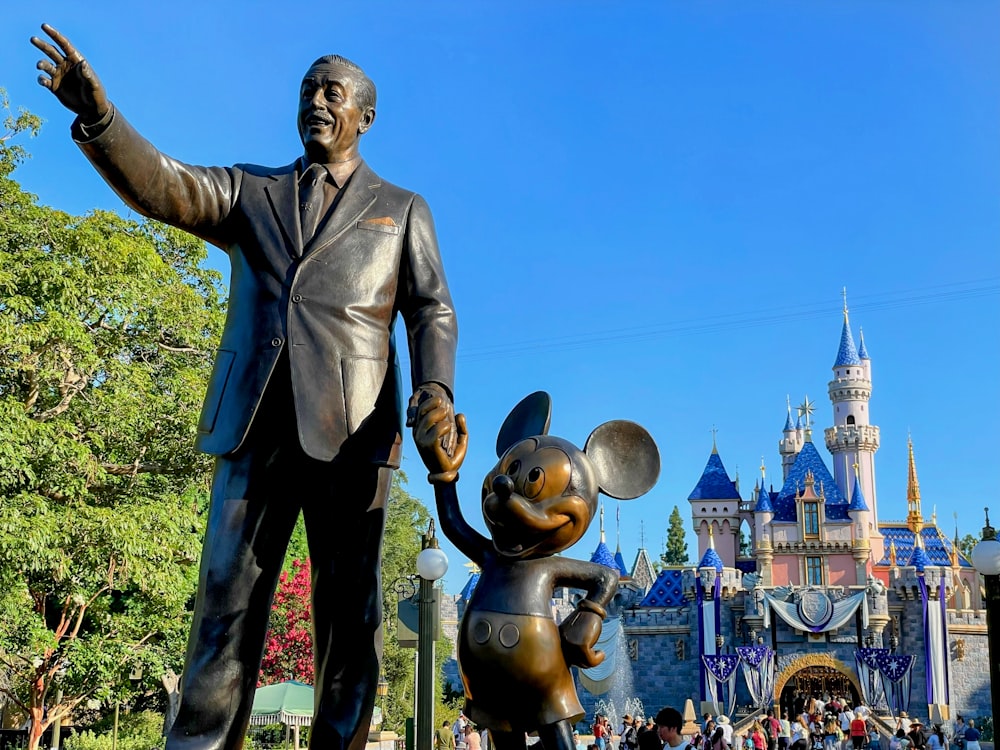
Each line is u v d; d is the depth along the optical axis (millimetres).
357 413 3777
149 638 21344
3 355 17484
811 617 60844
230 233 4035
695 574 63969
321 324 3795
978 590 76250
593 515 4316
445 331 4004
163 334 19922
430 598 10352
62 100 3455
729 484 79250
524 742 4109
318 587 3854
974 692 60875
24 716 27125
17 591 17000
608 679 49000
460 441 3922
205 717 3580
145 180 3699
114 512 17422
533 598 4070
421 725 10094
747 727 50469
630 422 4609
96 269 18203
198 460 20016
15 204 18656
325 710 3783
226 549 3684
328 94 4062
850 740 37312
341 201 3990
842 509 70000
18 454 16203
